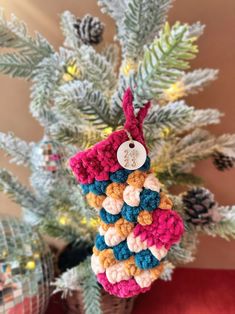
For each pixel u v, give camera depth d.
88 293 0.31
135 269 0.23
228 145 0.34
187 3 0.38
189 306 0.39
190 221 0.31
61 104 0.26
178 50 0.22
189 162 0.37
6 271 0.31
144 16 0.28
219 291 0.41
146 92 0.24
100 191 0.23
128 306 0.37
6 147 0.36
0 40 0.29
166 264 0.32
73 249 0.37
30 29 0.40
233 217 0.30
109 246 0.24
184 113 0.27
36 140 0.43
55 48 0.40
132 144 0.22
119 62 0.40
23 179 0.45
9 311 0.31
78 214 0.35
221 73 0.40
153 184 0.23
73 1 0.39
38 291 0.33
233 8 0.38
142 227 0.23
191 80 0.35
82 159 0.22
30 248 0.33
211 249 0.45
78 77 0.30
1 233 0.32
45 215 0.37
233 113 0.41
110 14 0.32
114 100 0.26
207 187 0.43
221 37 0.39
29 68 0.30
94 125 0.27
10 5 0.39
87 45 0.32
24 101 0.42
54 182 0.35
